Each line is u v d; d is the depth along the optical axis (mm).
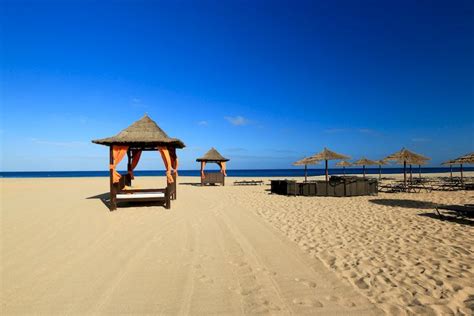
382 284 4004
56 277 4324
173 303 3500
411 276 4270
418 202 12289
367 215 9336
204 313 3262
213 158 24172
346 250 5605
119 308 3379
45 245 6035
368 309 3318
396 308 3332
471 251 5406
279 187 16547
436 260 4938
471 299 3533
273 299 3596
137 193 11203
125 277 4324
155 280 4211
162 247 5879
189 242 6250
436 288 3850
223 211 10344
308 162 16688
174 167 14125
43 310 3338
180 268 4699
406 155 16719
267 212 10133
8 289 3914
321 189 15289
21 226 7848
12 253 5496
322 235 6812
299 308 3357
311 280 4180
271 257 5227
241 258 5180
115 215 9508
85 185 24125
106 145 11398
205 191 18672
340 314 3211
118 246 5953
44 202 12727
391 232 6996
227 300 3576
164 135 11859
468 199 13008
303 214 9703
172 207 11273
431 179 27641
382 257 5148
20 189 19938
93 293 3777
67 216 9320
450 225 7684
